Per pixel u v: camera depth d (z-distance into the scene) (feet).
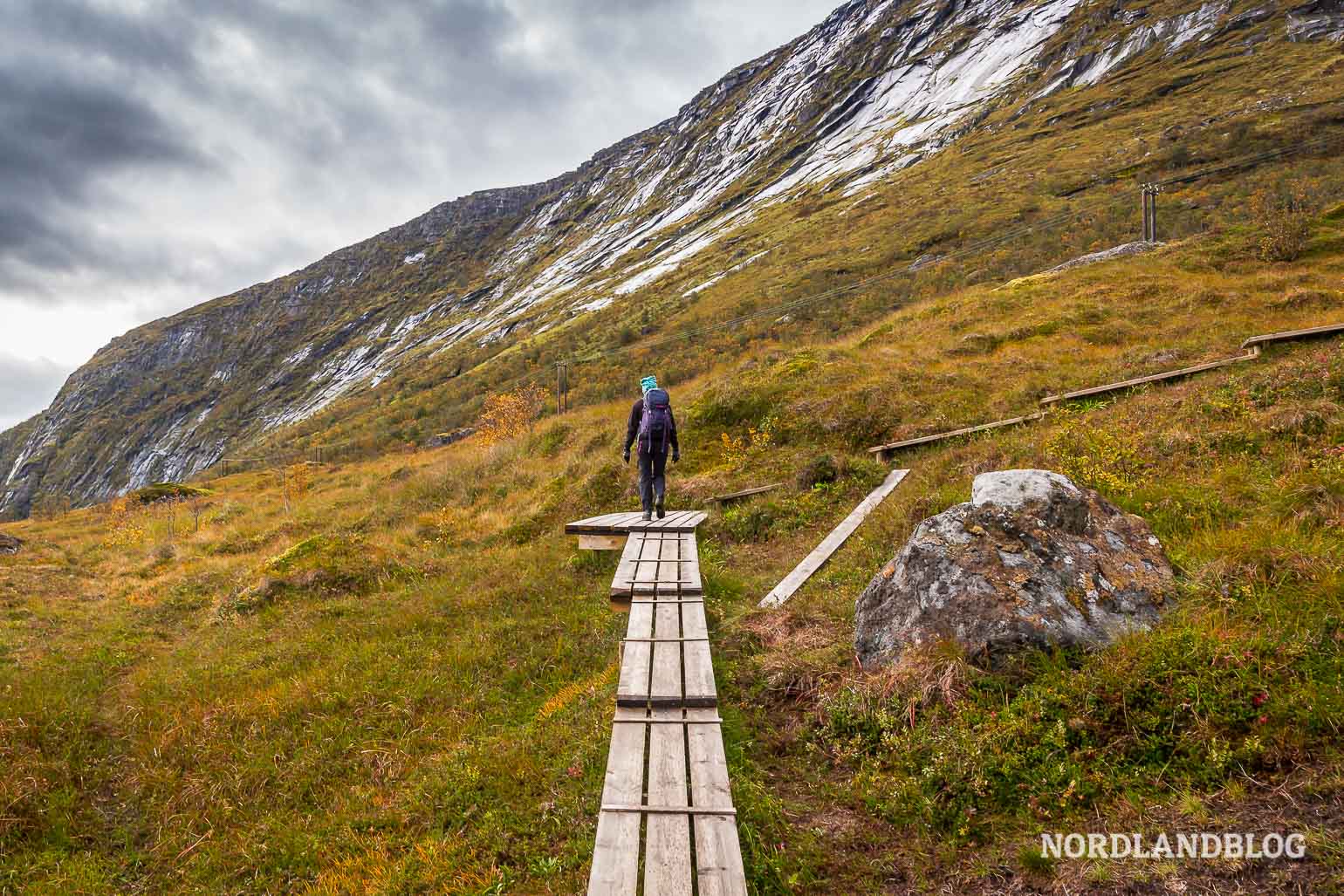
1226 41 327.67
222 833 16.51
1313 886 8.65
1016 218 209.97
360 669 23.79
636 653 17.54
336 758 18.85
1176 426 28.76
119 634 32.07
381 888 13.03
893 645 16.11
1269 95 237.04
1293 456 22.93
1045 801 11.59
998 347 54.03
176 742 20.20
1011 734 12.69
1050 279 73.26
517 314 482.69
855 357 53.31
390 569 36.09
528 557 34.60
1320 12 307.58
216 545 55.21
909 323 68.44
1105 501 18.30
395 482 68.64
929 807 11.99
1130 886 9.50
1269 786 10.43
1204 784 10.91
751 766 14.15
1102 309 57.26
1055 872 10.16
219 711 21.62
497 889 12.28
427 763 17.83
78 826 16.85
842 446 40.83
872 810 12.48
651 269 412.36
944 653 14.70
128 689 24.89
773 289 237.86
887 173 378.32
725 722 15.75
